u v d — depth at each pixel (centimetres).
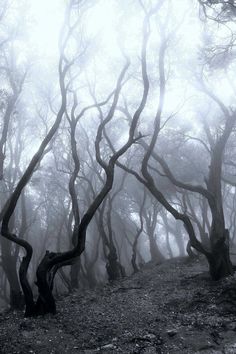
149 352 1058
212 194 2016
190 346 1074
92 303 1625
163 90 1819
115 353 1059
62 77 1548
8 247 3003
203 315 1320
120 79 1769
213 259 1764
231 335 1119
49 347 1109
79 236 1384
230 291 1451
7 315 1479
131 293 1812
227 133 2216
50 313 1397
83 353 1069
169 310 1443
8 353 1060
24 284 1375
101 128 1625
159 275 2289
